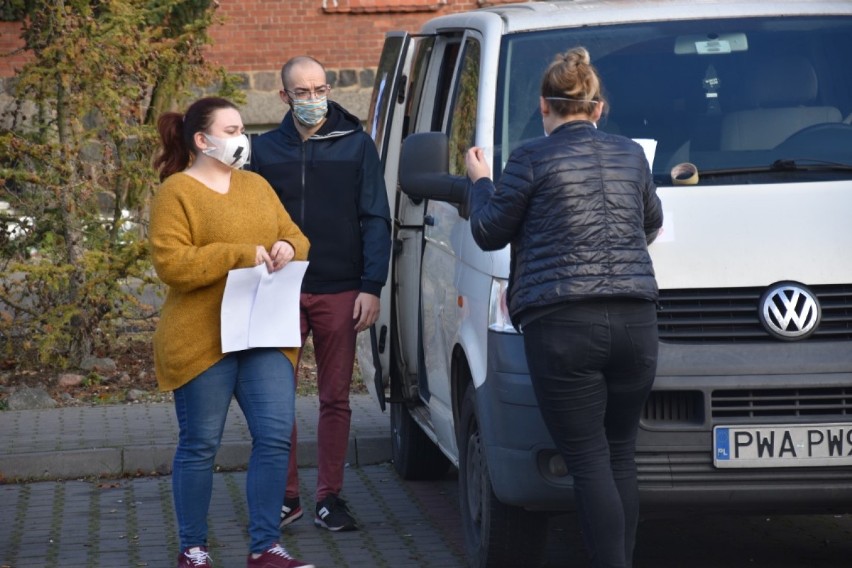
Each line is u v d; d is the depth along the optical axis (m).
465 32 7.36
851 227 5.85
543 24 6.92
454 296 6.49
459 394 6.62
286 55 18.02
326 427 7.38
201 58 11.87
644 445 5.54
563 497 5.61
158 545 7.15
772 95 6.62
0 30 16.31
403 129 8.25
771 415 5.56
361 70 18.11
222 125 6.02
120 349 12.03
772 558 6.74
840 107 6.60
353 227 7.24
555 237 5.16
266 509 6.23
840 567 6.54
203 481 6.19
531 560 6.09
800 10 7.03
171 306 6.13
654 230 5.55
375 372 7.85
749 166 6.31
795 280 5.71
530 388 5.56
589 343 5.14
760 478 5.55
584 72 5.32
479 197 5.48
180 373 6.09
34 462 8.72
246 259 5.95
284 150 7.22
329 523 7.37
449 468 8.77
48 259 11.61
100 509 7.98
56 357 11.61
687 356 5.56
